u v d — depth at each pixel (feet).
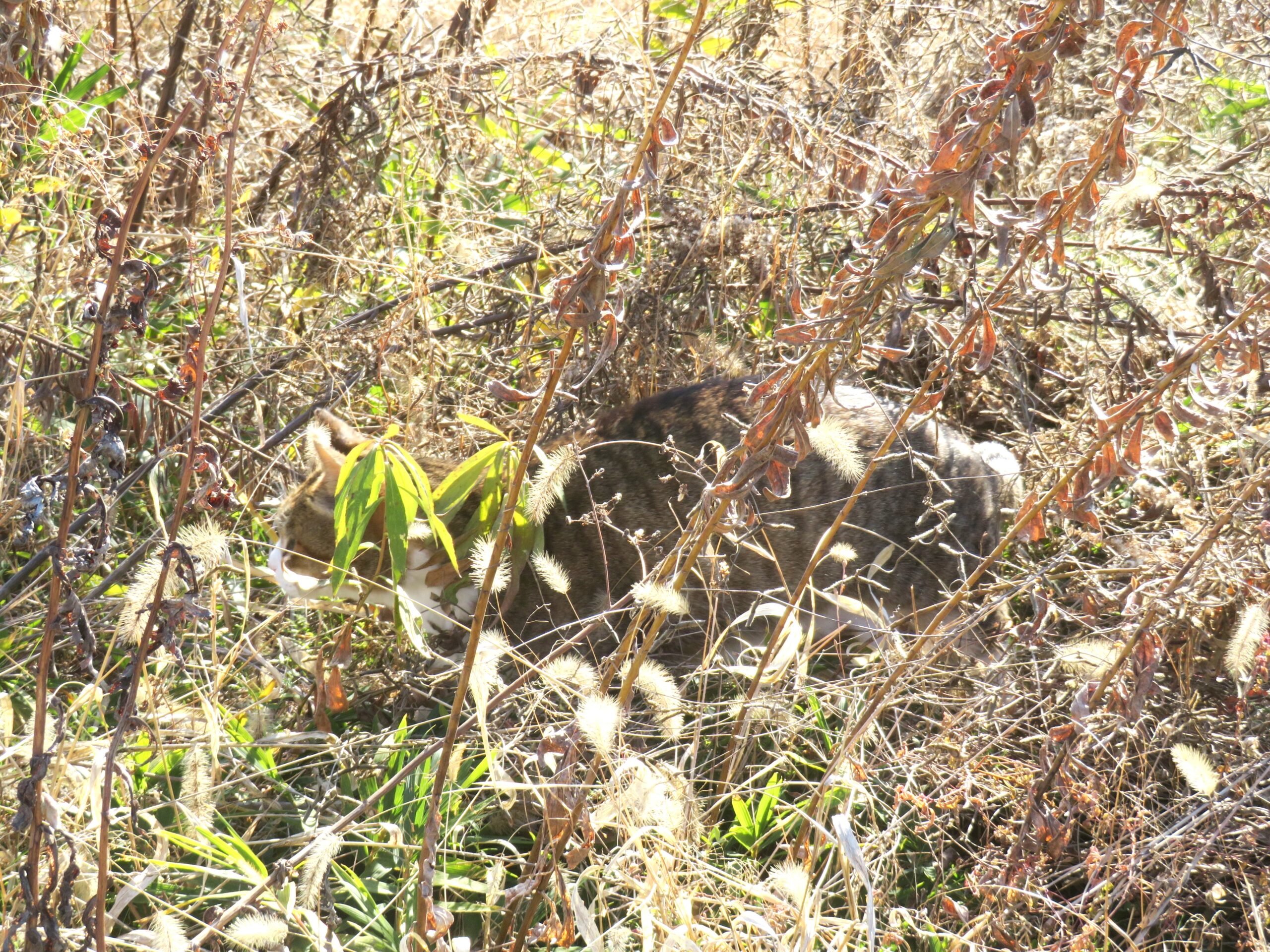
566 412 12.48
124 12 15.98
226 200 5.42
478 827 8.98
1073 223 6.72
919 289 12.55
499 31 15.84
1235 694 9.30
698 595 10.99
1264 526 7.91
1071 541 10.62
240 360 12.22
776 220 12.37
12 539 9.89
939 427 11.57
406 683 10.09
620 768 7.02
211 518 9.18
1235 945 8.39
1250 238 11.94
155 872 6.81
